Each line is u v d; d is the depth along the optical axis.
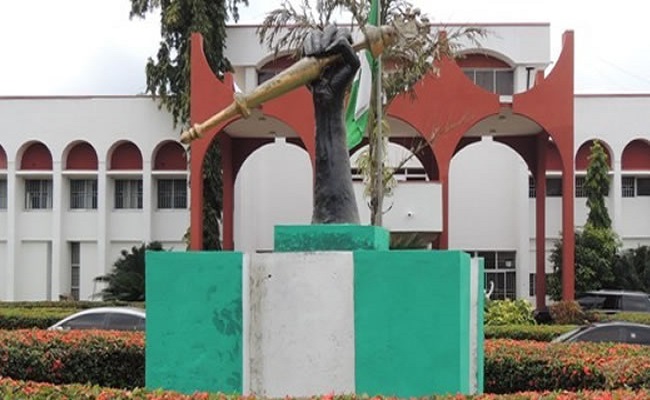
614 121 30.55
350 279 6.70
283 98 22.58
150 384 6.79
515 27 30.22
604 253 27.84
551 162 30.73
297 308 6.73
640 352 9.60
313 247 6.92
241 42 30.25
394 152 29.31
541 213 26.61
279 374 6.71
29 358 9.66
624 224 31.33
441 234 22.34
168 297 6.82
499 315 20.31
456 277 6.59
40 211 31.33
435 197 22.28
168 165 30.66
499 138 27.22
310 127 22.55
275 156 31.12
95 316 16.44
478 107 22.34
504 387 9.15
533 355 9.24
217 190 28.75
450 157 22.41
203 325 6.77
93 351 9.87
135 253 27.58
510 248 31.08
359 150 25.88
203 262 6.80
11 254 31.09
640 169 31.05
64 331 11.08
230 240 27.42
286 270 6.75
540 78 23.33
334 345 6.67
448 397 6.20
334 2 17.77
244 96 7.03
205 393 6.30
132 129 30.50
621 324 14.84
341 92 7.27
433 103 22.38
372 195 18.97
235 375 6.71
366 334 6.64
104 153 30.59
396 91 19.38
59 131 30.73
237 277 6.75
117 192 31.36
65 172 30.78
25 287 31.28
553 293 27.56
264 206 31.12
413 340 6.59
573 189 22.36
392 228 22.17
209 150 28.12
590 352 9.57
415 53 18.84
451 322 6.57
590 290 26.73
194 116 22.50
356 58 7.21
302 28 19.56
